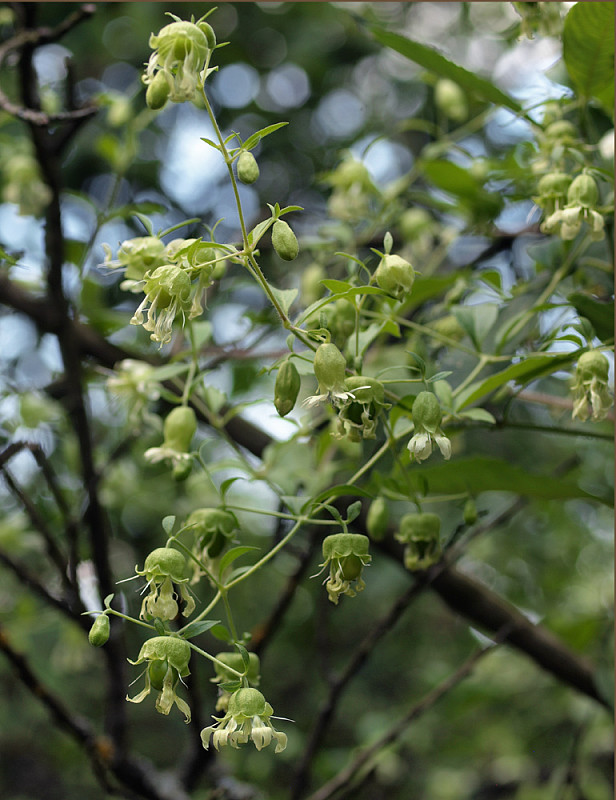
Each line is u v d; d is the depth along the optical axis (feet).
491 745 5.22
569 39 2.37
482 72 3.63
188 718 2.02
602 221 2.27
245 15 5.26
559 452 3.78
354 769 2.63
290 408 2.09
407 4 3.81
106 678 2.51
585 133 2.46
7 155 2.95
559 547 4.59
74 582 2.47
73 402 2.50
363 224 2.97
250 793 2.58
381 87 5.28
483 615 2.64
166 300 2.05
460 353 2.49
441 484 2.41
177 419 2.31
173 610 2.06
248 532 4.04
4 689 5.30
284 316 2.07
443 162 2.74
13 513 3.06
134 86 4.91
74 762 5.37
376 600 5.57
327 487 2.46
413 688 5.82
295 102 5.39
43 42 2.41
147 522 3.44
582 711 4.63
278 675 5.66
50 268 2.49
